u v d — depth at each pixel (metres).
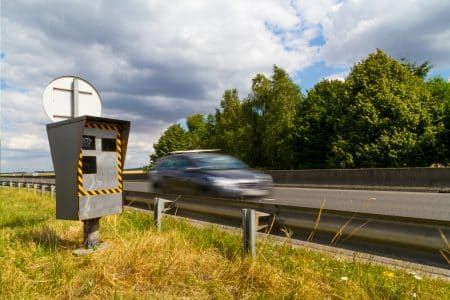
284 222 5.89
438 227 4.15
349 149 36.09
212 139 62.81
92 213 5.81
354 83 38.38
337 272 4.42
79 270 4.79
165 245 5.48
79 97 7.35
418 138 34.28
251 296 3.93
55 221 8.30
